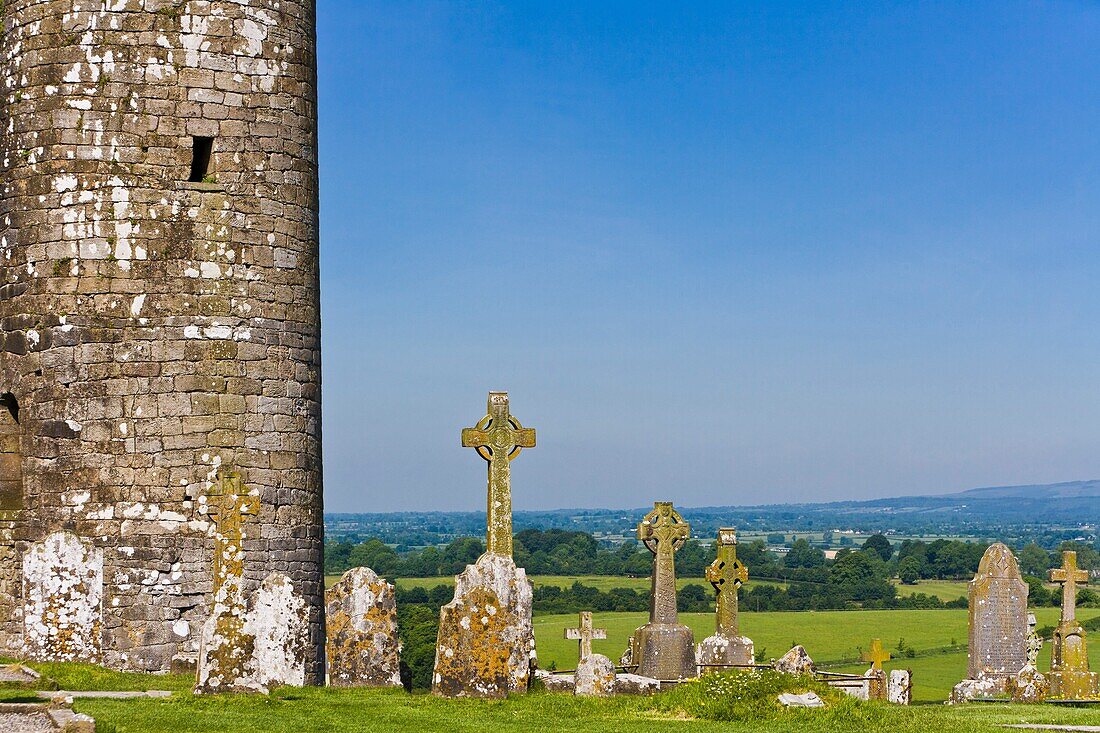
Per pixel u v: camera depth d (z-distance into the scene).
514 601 21.45
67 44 25.53
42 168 25.41
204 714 18.06
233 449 25.23
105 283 25.05
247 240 25.78
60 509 24.91
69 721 15.68
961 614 71.31
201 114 25.69
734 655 29.86
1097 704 25.27
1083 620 62.34
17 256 25.56
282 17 26.62
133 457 24.77
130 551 24.56
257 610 20.66
